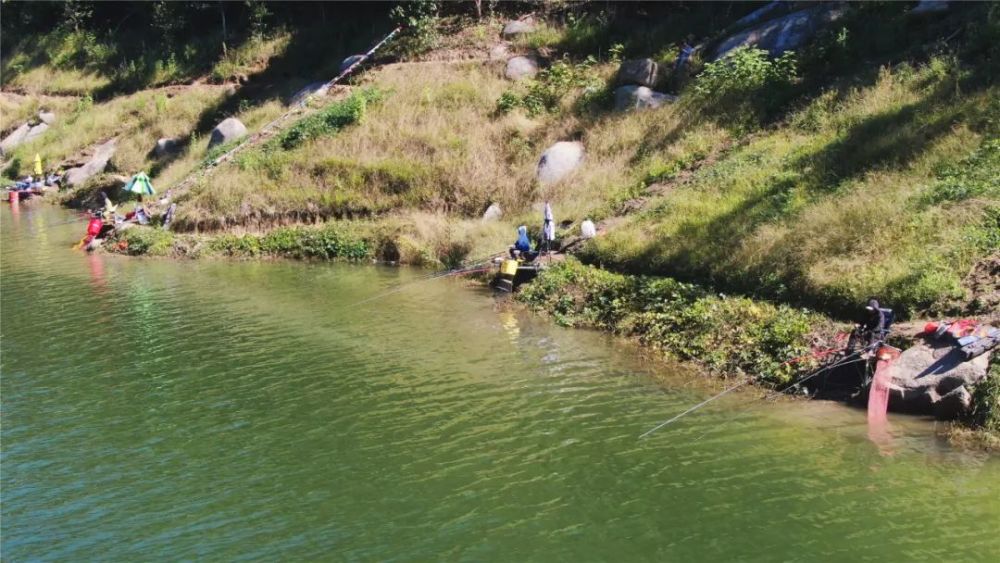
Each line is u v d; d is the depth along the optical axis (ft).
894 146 58.65
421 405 42.39
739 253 54.65
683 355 48.01
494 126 92.12
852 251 49.37
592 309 56.59
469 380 45.80
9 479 35.50
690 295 53.11
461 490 33.63
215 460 36.81
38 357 51.13
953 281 43.50
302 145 96.53
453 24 119.96
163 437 39.27
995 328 39.52
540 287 61.46
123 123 142.51
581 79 96.84
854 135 63.57
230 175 93.45
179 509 32.76
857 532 29.76
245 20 152.87
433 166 86.89
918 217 49.01
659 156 78.13
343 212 86.63
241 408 42.50
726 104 80.12
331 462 36.35
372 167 88.12
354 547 29.86
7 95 174.70
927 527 29.89
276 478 35.04
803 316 47.09
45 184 134.82
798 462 35.01
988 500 31.45
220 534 30.89
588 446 37.14
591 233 67.21
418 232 78.33
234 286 68.90
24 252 87.10
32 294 67.41
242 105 126.82
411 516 31.81
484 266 68.59
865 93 69.92
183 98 139.03
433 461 36.14
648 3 108.88
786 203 57.41
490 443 37.76
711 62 89.61
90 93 161.79
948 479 33.09
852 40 79.10
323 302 63.05
